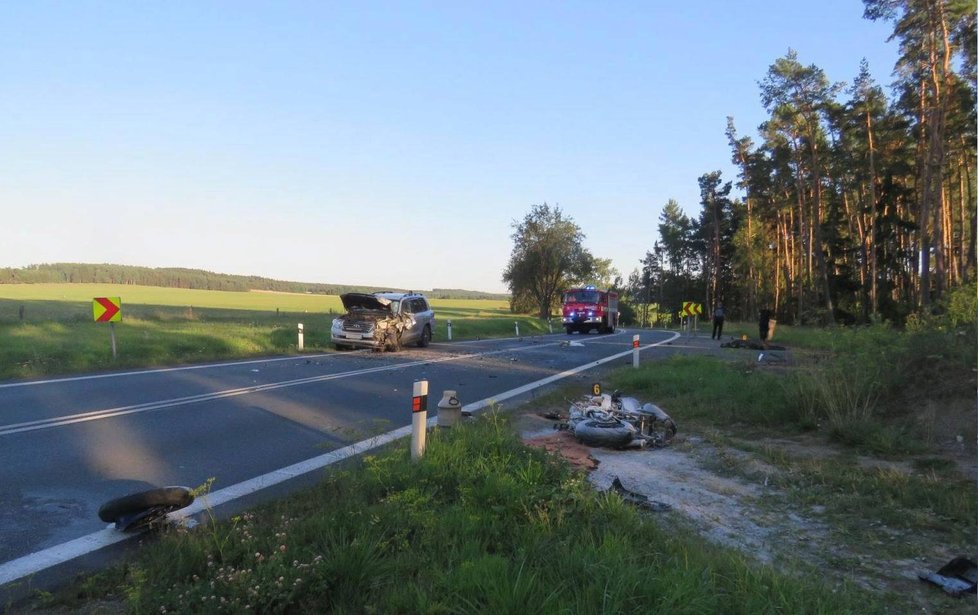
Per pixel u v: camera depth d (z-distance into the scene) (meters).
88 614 3.99
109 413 10.48
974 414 8.49
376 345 22.91
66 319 32.91
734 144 59.12
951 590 4.45
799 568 4.80
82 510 5.94
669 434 9.27
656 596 3.76
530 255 75.06
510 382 15.45
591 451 8.48
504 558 4.24
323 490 6.29
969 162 38.81
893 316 42.34
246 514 5.48
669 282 89.75
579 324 42.06
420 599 3.73
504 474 5.96
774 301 65.62
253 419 10.24
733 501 6.51
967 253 43.09
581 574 4.01
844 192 54.22
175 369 16.80
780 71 44.16
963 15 31.02
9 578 4.49
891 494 6.55
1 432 8.96
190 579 4.23
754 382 12.12
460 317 59.09
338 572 4.09
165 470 7.29
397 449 7.06
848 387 9.59
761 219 65.06
